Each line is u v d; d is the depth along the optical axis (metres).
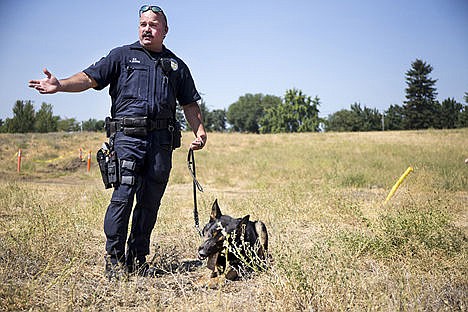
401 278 4.11
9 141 28.58
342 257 4.71
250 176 18.16
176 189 14.36
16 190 10.37
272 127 104.25
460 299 3.76
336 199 8.94
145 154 4.77
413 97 81.94
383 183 14.54
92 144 29.81
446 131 41.69
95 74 4.65
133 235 4.98
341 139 38.09
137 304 4.01
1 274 4.20
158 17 4.88
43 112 48.78
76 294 4.03
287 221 7.50
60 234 5.82
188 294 4.22
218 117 130.12
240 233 4.87
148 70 4.84
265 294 4.02
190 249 5.99
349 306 3.56
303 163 21.89
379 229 6.22
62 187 13.96
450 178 14.11
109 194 10.53
